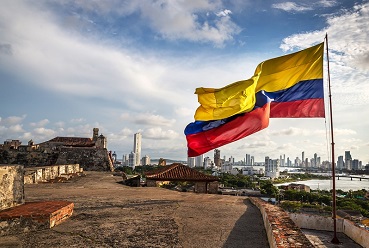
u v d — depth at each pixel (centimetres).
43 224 583
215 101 887
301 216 847
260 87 950
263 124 912
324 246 696
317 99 923
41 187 1303
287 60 948
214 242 539
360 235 700
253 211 831
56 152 2664
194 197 1081
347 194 14225
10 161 2509
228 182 13100
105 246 497
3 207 605
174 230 605
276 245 419
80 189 1254
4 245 491
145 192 1197
